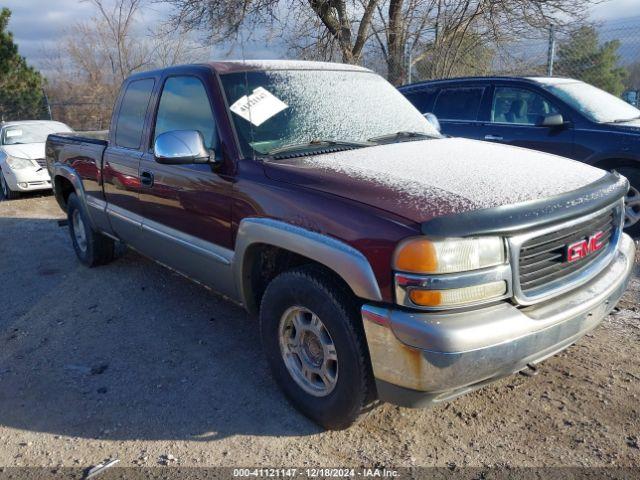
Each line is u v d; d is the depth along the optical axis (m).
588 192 2.75
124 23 20.30
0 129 11.38
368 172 2.88
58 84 30.12
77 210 5.72
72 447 2.91
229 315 4.47
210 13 12.23
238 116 3.42
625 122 6.24
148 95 4.30
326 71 4.05
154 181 4.01
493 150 3.42
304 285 2.79
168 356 3.84
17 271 5.94
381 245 2.42
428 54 12.52
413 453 2.76
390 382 2.49
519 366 2.54
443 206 2.43
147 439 2.95
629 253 3.19
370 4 12.04
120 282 5.34
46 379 3.61
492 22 11.31
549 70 10.68
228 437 2.94
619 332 3.85
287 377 3.09
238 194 3.21
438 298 2.33
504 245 2.42
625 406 3.03
